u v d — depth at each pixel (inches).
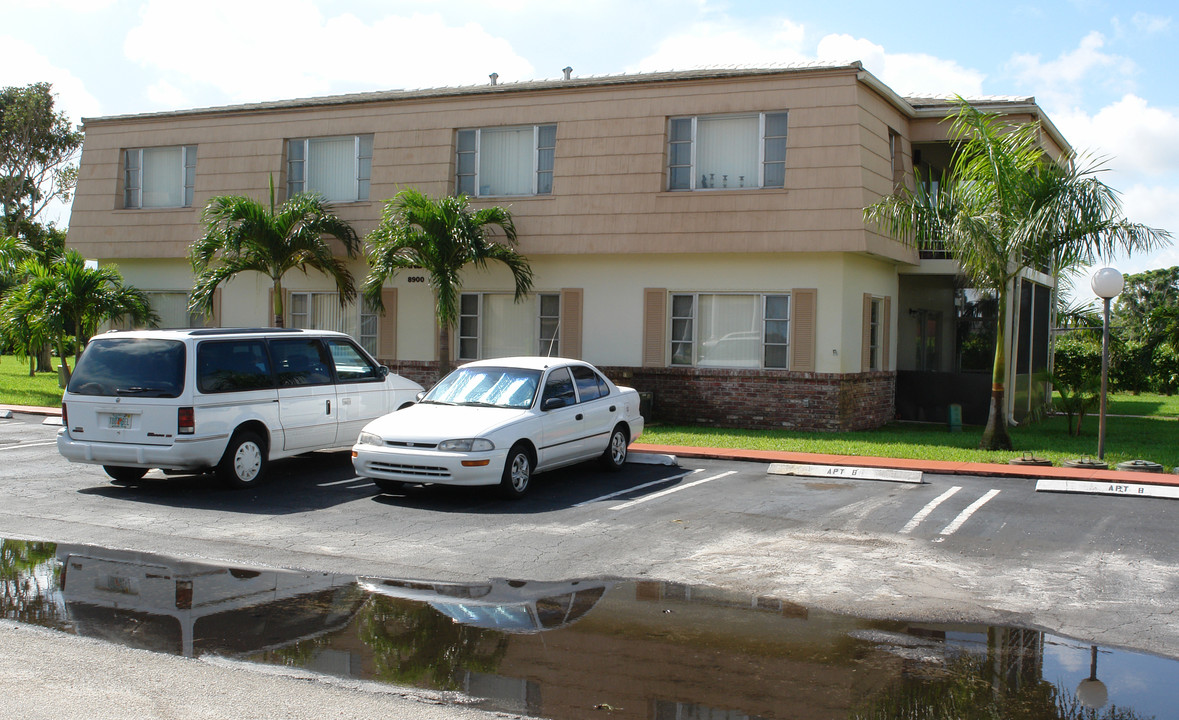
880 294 745.6
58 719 181.6
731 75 676.1
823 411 671.1
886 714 188.5
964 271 687.1
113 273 856.3
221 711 186.4
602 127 713.0
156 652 220.4
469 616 251.6
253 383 449.1
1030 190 560.4
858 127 647.8
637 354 721.0
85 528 359.9
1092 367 928.9
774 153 677.9
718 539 347.3
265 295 838.5
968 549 332.8
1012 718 187.8
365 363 522.9
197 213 837.8
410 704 191.5
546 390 454.9
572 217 718.5
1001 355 583.8
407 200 674.8
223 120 831.7
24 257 951.6
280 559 313.6
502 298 763.4
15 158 1642.5
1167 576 298.2
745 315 696.4
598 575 295.9
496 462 407.2
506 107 739.4
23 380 1139.3
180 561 310.2
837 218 648.4
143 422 419.5
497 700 193.9
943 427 746.8
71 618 245.9
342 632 237.0
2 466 505.7
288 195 814.5
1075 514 394.0
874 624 247.4
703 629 241.9
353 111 785.6
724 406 698.2
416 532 357.1
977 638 237.1
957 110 725.9
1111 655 225.6
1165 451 591.8
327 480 472.7
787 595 274.2
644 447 567.5
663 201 695.1
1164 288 1792.6
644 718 185.5
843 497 431.8
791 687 202.5
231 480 437.1
